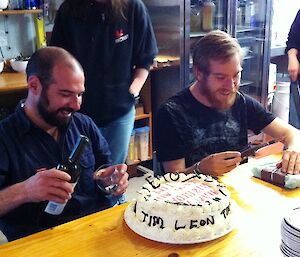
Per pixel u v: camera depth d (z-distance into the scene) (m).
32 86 1.39
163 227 1.12
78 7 2.17
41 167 1.42
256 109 1.89
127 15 2.27
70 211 1.48
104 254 1.07
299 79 3.37
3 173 1.35
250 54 3.79
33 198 1.20
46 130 1.46
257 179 1.52
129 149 3.31
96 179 1.47
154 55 2.48
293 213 1.05
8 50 3.08
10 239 1.44
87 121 1.63
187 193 1.25
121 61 2.32
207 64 1.61
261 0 3.59
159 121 1.71
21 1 2.89
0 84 2.52
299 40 3.34
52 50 1.41
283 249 1.01
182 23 3.05
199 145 1.72
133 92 2.30
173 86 3.24
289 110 3.80
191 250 1.08
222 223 1.15
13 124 1.42
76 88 1.40
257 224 1.20
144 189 1.28
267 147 1.78
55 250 1.09
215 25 3.40
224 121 1.77
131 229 1.18
